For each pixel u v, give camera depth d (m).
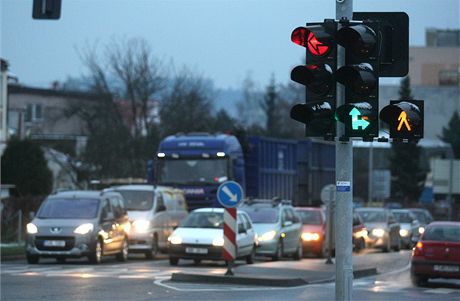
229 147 79.81
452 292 47.47
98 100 148.12
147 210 72.69
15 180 117.56
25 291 41.72
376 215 97.19
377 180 157.25
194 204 79.00
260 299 40.38
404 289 48.75
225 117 177.50
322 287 47.69
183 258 61.97
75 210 63.38
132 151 128.75
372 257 79.81
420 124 24.73
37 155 119.75
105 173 126.94
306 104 24.20
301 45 24.66
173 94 152.75
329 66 24.19
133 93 148.75
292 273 52.78
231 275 48.91
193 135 81.44
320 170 104.12
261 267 56.56
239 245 61.66
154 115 153.25
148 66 149.88
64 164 142.62
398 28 24.88
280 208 74.25
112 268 58.72
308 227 81.00
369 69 23.92
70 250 61.25
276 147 92.88
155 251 72.50
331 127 24.28
